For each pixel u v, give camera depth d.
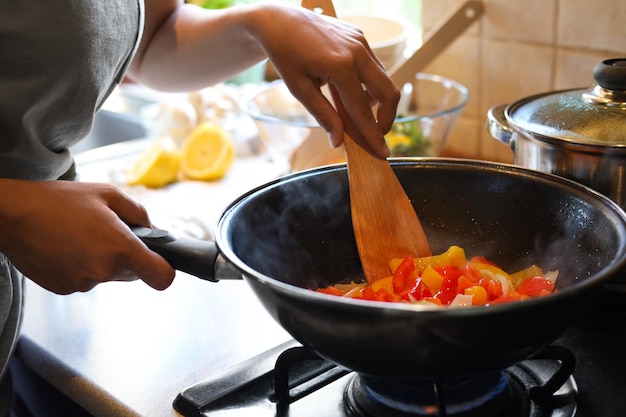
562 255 0.63
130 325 0.77
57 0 0.64
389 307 0.45
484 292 0.60
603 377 0.60
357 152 0.69
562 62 1.07
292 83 0.69
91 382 0.68
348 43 0.68
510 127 0.71
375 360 0.50
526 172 0.66
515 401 0.59
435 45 1.13
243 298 0.82
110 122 1.67
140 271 0.60
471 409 0.57
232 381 0.64
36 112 0.68
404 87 1.19
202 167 1.24
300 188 0.68
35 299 0.85
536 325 0.47
